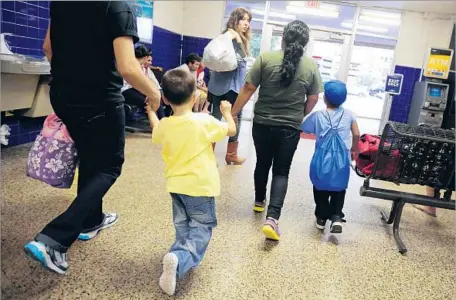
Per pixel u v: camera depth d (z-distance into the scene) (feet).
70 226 4.71
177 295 5.02
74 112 5.08
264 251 6.62
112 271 5.41
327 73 24.70
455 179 6.95
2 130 10.05
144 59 13.76
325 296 5.43
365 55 26.91
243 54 10.61
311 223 8.25
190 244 4.98
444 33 22.76
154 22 20.07
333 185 7.18
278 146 7.25
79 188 5.65
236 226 7.59
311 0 23.43
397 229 7.83
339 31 23.90
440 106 20.33
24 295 4.64
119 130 5.36
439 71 20.16
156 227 7.00
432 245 7.73
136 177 10.02
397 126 7.45
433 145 7.21
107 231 6.65
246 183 10.65
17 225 6.41
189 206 5.18
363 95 29.22
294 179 11.80
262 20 24.25
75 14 4.75
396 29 24.85
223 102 5.75
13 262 5.29
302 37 7.02
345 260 6.64
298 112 7.16
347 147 7.28
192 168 5.07
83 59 4.86
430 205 7.64
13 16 10.37
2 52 9.31
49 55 5.54
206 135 5.15
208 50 10.00
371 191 7.77
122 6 4.61
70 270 5.31
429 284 6.09
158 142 5.37
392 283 6.01
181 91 4.99
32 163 5.74
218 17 24.30
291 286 5.58
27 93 10.23
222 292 5.22
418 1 20.25
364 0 21.94
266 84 7.14
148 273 5.46
